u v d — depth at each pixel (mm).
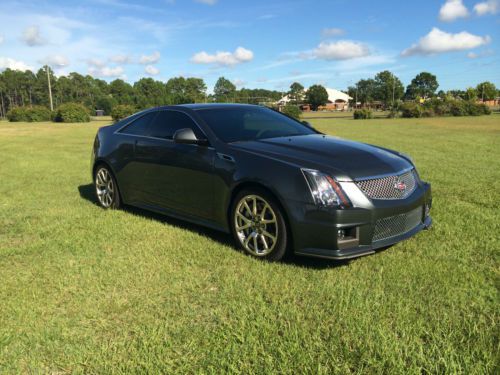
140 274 3768
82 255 4270
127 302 3270
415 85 154625
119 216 5668
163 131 5211
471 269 3715
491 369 2357
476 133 21484
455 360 2445
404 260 3949
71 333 2869
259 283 3512
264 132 4855
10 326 2969
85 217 5668
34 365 2541
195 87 135000
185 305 3209
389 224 3838
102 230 5035
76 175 9203
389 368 2395
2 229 5215
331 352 2549
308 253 3723
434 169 9305
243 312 3045
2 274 3867
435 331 2750
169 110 5312
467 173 8734
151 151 5188
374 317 2936
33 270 3934
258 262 3980
